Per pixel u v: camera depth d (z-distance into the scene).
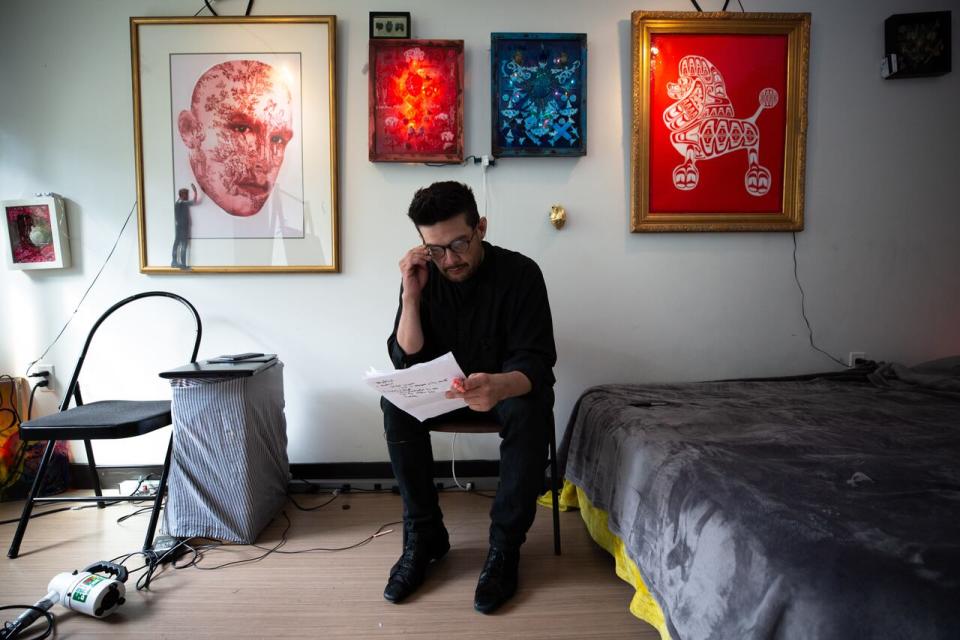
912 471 0.86
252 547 1.41
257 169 1.82
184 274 1.85
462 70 1.79
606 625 1.06
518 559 1.21
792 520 0.68
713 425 1.20
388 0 1.82
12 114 1.84
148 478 1.86
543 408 1.17
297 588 1.20
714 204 1.87
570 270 1.88
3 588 1.20
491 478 1.88
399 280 1.87
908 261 1.94
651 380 1.92
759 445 1.03
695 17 1.81
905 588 0.54
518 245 1.87
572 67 1.81
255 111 1.81
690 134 1.85
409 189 1.85
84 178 1.85
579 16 1.84
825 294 1.94
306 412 1.88
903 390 1.59
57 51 1.83
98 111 1.84
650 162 1.85
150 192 1.82
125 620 1.08
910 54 1.86
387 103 1.80
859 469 0.87
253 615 1.09
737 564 0.70
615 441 1.28
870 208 1.93
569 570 1.29
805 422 1.22
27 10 1.82
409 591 1.16
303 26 1.80
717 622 0.70
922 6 1.88
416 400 1.06
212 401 1.42
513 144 1.81
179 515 1.43
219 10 1.81
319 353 1.88
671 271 1.90
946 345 1.94
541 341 1.22
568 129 1.81
